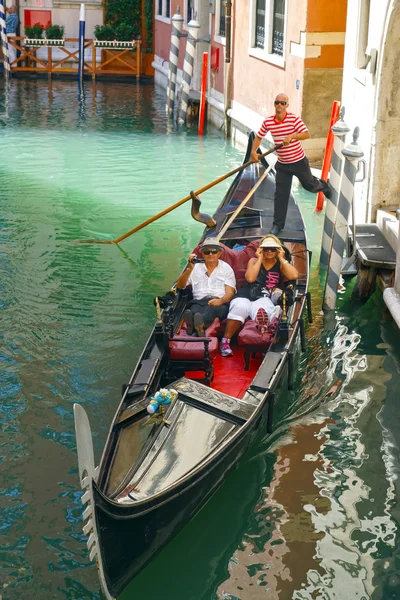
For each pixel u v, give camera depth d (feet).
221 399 17.65
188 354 19.01
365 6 31.22
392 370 22.50
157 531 14.84
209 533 16.14
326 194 28.53
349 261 28.68
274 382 18.45
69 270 28.68
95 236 32.32
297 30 40.01
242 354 21.02
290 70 41.42
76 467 17.84
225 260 22.86
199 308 21.29
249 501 17.03
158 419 16.70
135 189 39.27
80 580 14.78
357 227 29.12
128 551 14.17
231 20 50.57
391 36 27.63
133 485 15.03
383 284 26.76
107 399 20.40
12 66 70.64
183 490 15.14
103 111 58.08
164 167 43.62
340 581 14.90
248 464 18.19
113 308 25.62
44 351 22.71
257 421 17.69
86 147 47.65
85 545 15.60
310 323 24.40
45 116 55.77
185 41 60.08
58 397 20.42
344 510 16.78
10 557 15.23
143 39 72.69
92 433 19.03
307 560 15.40
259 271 22.74
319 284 28.22
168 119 56.49
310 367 22.59
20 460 17.99
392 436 19.38
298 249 25.41
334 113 34.55
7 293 26.53
